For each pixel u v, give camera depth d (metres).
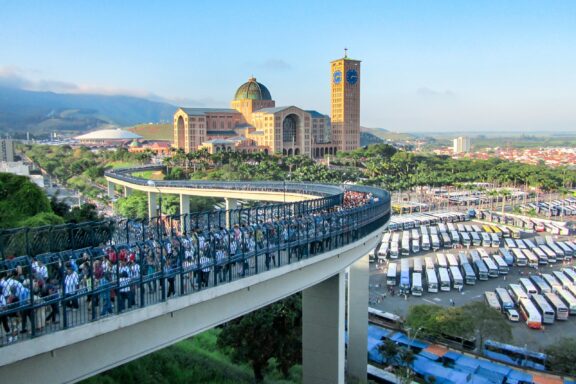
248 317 60.25
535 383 71.69
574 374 74.31
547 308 101.31
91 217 96.62
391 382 72.62
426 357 79.69
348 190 99.75
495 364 77.31
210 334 79.50
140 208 163.62
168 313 32.75
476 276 131.38
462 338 83.31
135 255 32.22
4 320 25.27
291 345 61.84
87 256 30.00
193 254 35.44
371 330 89.75
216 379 59.59
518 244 161.12
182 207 145.88
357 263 70.81
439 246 157.62
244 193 127.88
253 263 41.50
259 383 62.53
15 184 79.19
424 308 89.88
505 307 104.56
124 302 30.28
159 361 58.00
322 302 53.22
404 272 124.19
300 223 45.41
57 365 27.19
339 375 53.22
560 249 153.38
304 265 44.19
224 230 38.78
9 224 69.94
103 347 29.25
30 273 25.45
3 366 24.92
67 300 26.92
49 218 71.69
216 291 35.16
